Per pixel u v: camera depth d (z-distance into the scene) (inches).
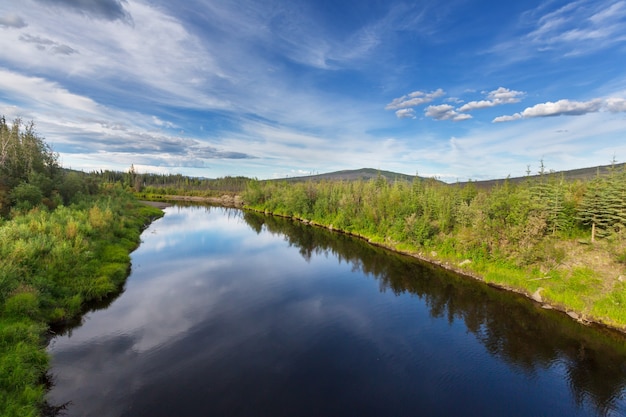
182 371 717.3
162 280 1320.1
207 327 940.6
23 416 506.0
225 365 753.0
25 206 1620.3
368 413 619.2
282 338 900.6
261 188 5187.0
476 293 1305.4
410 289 1348.4
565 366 801.6
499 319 1062.4
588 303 1090.1
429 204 2237.9
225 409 605.9
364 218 2669.8
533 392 702.5
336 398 657.0
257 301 1163.9
